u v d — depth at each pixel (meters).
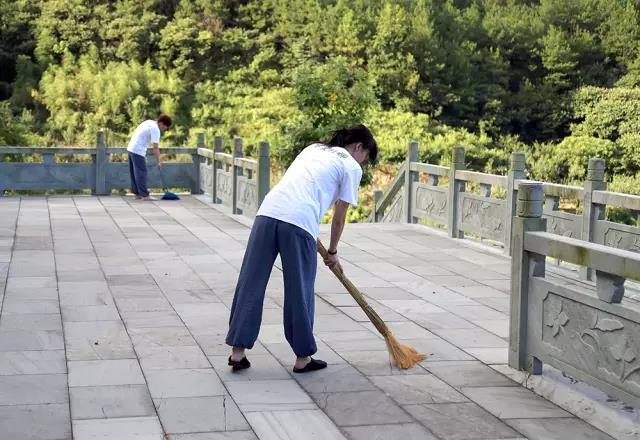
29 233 9.97
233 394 4.25
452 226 9.98
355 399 4.21
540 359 4.44
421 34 30.23
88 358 4.86
